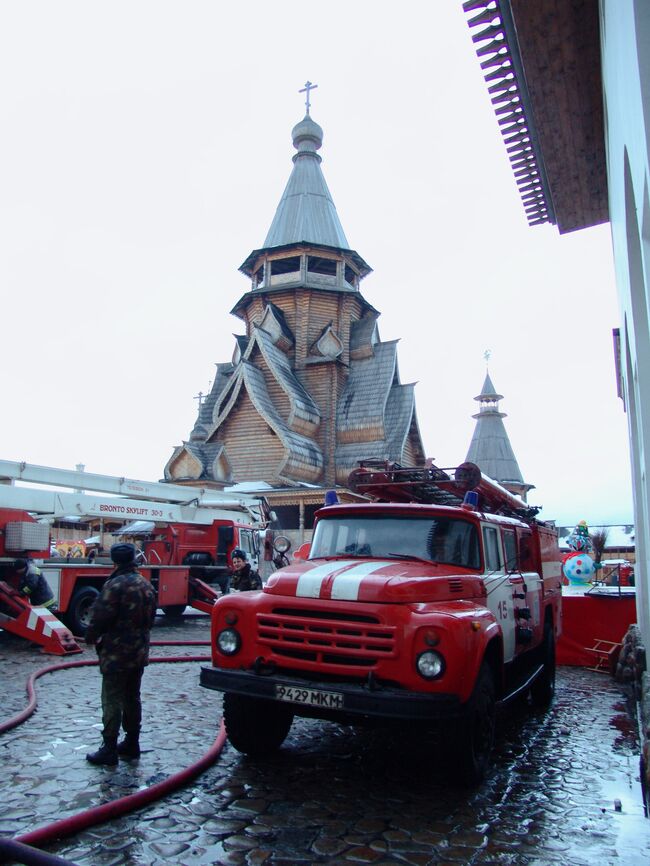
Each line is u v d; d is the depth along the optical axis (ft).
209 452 142.31
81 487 53.06
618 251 26.86
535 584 29.50
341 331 155.22
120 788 17.87
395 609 18.42
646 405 21.06
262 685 18.94
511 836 15.93
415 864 14.33
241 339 159.94
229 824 16.03
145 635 20.42
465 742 18.37
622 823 17.01
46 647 40.83
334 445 145.89
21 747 21.35
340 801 17.80
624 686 36.94
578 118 33.40
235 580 39.65
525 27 27.17
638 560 33.09
